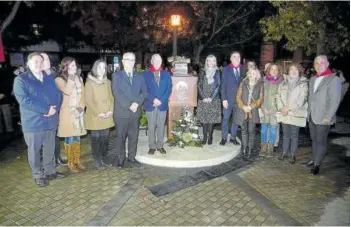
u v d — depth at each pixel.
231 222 3.78
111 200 4.28
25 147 6.79
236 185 4.77
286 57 17.09
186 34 14.13
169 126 6.28
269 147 6.14
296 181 4.96
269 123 5.97
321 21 7.54
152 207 4.12
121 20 12.68
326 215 3.95
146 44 14.24
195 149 6.00
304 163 5.74
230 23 15.73
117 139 5.30
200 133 6.95
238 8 15.78
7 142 7.21
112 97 5.24
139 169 5.35
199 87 5.88
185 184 4.79
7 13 10.55
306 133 7.99
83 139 7.22
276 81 5.87
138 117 5.33
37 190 4.58
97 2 10.41
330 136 7.70
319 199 4.38
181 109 6.21
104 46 16.75
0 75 10.04
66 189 4.62
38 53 4.43
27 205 4.16
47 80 4.59
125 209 4.07
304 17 7.59
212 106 5.96
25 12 13.38
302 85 5.48
